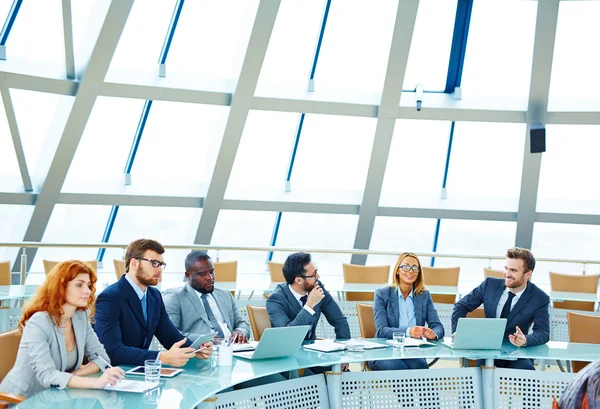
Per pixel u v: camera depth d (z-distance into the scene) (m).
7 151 9.86
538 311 4.68
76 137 9.54
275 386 3.52
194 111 10.41
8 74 8.70
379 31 9.88
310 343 4.26
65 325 3.24
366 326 5.01
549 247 11.71
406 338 4.46
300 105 9.93
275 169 11.23
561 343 4.48
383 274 7.28
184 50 9.73
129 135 10.53
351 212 11.22
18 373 3.08
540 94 9.84
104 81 9.10
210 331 4.43
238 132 9.98
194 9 9.49
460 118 10.27
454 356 4.00
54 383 2.96
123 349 3.55
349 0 9.75
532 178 10.62
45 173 9.84
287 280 4.65
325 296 4.73
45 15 8.94
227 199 10.77
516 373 4.01
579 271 11.74
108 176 10.66
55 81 9.02
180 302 4.45
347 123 10.84
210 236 10.99
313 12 9.84
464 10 9.80
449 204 11.27
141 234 11.41
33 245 7.00
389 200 11.27
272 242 11.88
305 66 10.18
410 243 11.95
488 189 11.38
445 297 6.89
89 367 3.27
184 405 2.72
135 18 9.29
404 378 3.94
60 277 3.19
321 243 11.91
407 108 10.10
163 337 3.99
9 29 9.00
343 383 3.84
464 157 11.23
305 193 11.19
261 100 9.74
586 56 10.01
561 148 10.92
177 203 10.75
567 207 11.18
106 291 3.75
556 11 8.95
